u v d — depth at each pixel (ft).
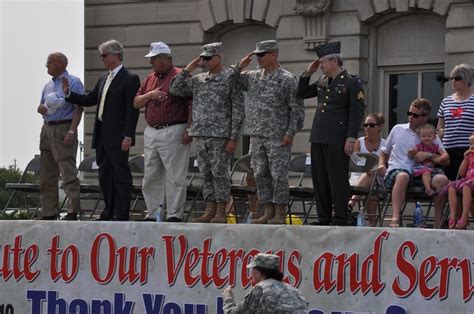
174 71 129.70
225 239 118.83
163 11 193.98
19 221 128.77
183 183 128.16
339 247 113.91
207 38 191.42
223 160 125.90
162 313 121.60
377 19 176.04
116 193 130.21
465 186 114.32
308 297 114.93
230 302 107.76
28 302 128.06
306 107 177.99
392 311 111.65
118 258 123.95
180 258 120.88
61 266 126.62
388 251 111.96
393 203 117.80
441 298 109.81
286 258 115.96
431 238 110.22
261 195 124.26
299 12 179.63
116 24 197.88
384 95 176.76
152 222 122.52
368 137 134.00
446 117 122.83
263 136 122.72
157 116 128.36
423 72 173.99
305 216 131.44
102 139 130.62
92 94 133.08
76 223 126.11
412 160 119.85
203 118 125.70
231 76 125.18
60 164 134.62
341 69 120.57
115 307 123.95
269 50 122.83
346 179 119.44
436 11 170.19
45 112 134.41
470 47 167.84
